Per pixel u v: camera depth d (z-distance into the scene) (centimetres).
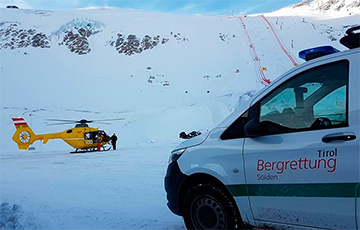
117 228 426
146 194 640
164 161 1199
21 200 627
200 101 4116
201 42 8112
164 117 3306
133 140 2655
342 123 246
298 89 288
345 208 234
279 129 285
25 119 3703
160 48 7944
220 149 318
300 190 257
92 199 613
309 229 257
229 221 306
